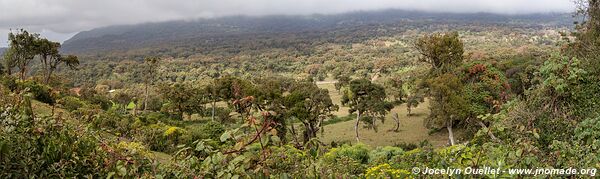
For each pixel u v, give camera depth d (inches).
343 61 5147.6
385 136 1413.6
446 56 1256.8
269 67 5167.3
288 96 1055.6
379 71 3887.8
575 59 340.8
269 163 112.0
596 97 331.9
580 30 553.9
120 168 122.4
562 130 316.5
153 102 2134.6
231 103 118.3
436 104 1032.8
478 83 916.0
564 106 334.0
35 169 130.6
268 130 106.9
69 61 1877.5
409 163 216.1
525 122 311.7
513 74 1146.0
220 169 111.9
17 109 145.4
